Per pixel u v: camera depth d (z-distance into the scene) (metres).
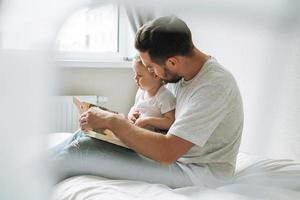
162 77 1.01
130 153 0.92
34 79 0.57
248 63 0.73
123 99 1.78
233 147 0.93
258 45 0.68
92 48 1.60
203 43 0.89
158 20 0.85
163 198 0.76
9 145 0.58
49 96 0.59
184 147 0.88
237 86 0.92
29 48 0.55
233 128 0.93
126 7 0.63
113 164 0.88
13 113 0.57
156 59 0.92
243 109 0.81
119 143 0.90
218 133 0.94
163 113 1.17
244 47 0.74
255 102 0.73
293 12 0.58
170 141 0.88
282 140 0.76
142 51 0.92
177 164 0.93
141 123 1.14
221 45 0.82
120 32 1.65
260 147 0.79
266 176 0.80
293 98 0.69
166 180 0.89
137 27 0.95
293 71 0.67
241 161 0.92
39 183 0.61
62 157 0.77
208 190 0.80
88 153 0.87
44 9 0.55
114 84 1.75
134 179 0.87
